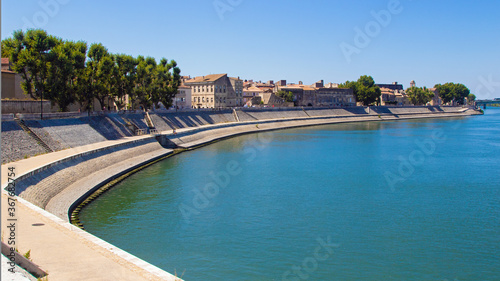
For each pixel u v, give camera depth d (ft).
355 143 401.29
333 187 213.05
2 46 272.10
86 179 199.52
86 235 100.42
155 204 177.37
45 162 185.37
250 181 224.94
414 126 639.35
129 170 245.04
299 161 291.99
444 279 114.32
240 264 120.98
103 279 75.97
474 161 299.17
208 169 256.73
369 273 116.88
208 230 147.54
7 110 235.61
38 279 72.90
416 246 135.85
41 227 103.35
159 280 76.64
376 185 218.18
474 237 143.84
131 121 364.99
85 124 290.15
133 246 132.05
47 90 276.41
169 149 331.16
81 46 312.91
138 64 407.44
